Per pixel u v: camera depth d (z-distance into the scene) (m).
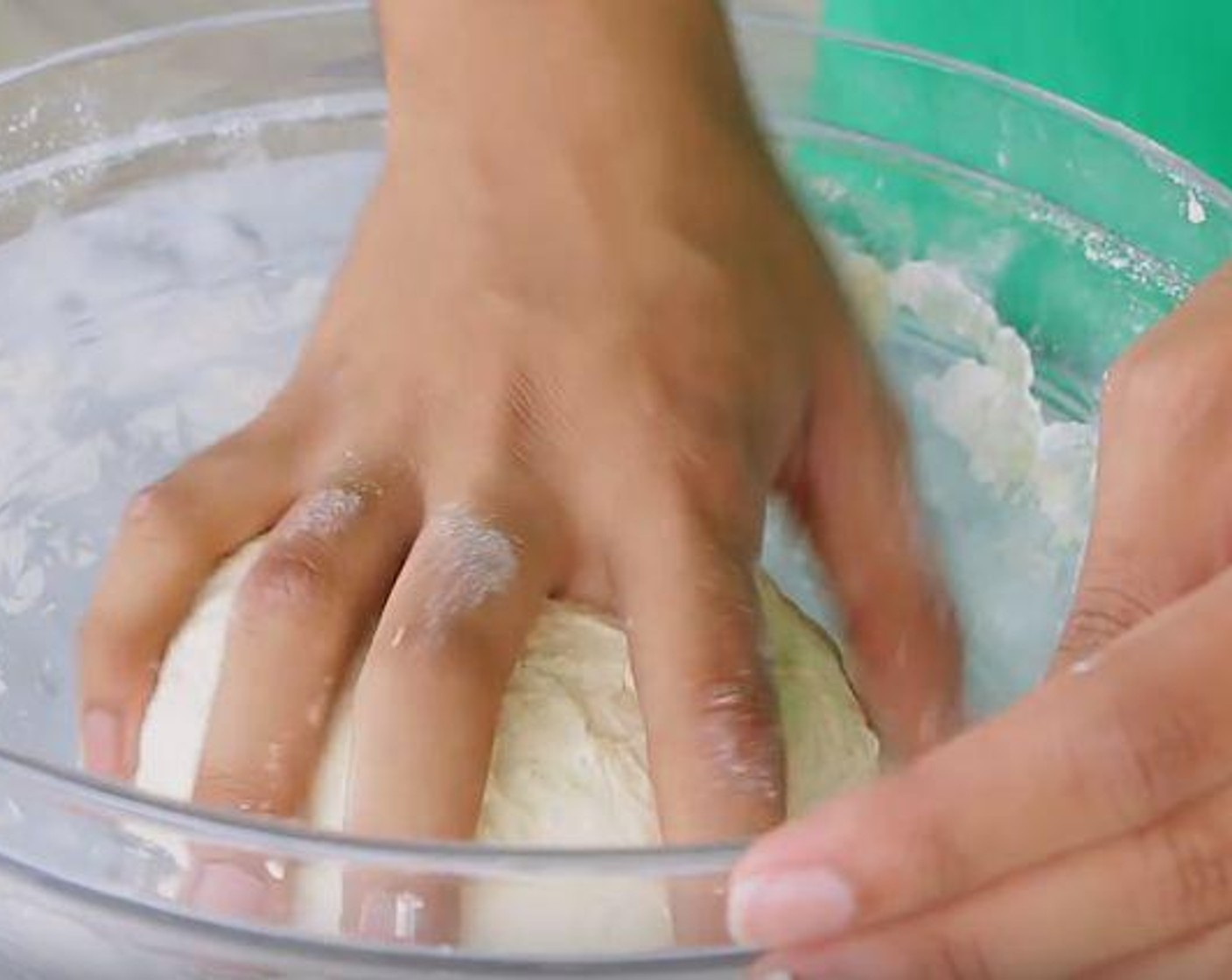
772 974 0.39
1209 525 0.43
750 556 0.49
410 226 0.53
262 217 0.60
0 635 0.52
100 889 0.42
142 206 0.60
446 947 0.41
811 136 0.60
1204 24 0.61
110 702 0.49
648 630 0.47
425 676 0.46
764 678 0.47
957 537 0.54
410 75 0.55
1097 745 0.37
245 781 0.46
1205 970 0.39
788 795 0.46
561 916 0.41
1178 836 0.38
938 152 0.59
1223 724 0.37
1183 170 0.56
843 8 0.68
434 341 0.51
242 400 0.57
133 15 0.77
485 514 0.49
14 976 0.44
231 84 0.60
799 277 0.53
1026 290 0.58
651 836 0.46
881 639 0.50
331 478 0.50
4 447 0.56
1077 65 0.64
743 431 0.50
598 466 0.49
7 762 0.42
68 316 0.58
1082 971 0.39
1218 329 0.45
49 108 0.58
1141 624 0.39
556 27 0.54
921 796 0.37
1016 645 0.52
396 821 0.45
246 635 0.47
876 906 0.37
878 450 0.52
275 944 0.41
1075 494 0.55
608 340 0.51
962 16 0.66
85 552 0.54
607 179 0.53
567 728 0.47
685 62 0.55
